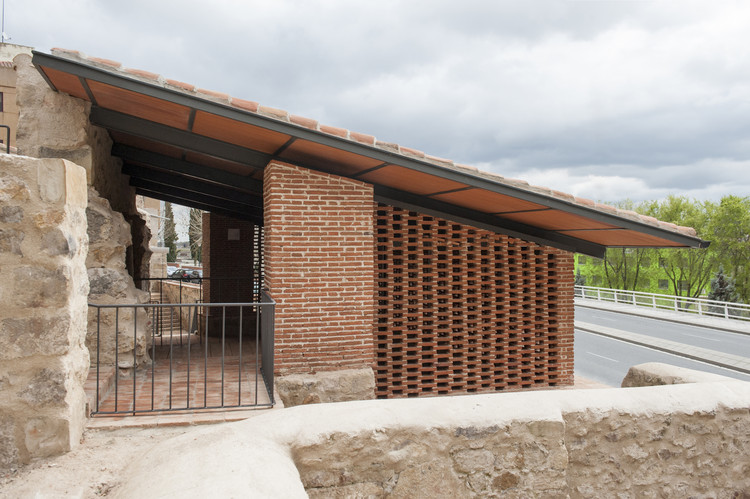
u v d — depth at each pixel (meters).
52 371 3.70
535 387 8.98
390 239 8.29
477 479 3.50
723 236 39.97
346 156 6.44
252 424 3.29
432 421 3.46
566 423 3.76
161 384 6.20
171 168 9.25
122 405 5.21
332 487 3.25
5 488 3.29
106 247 6.60
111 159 8.71
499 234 8.88
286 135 5.96
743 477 4.25
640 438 3.94
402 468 3.38
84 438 4.21
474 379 8.72
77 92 6.39
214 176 9.46
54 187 3.65
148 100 5.88
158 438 4.43
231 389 6.07
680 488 4.06
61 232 3.67
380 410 3.48
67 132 6.58
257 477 2.64
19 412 3.61
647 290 46.19
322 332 7.20
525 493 3.59
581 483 3.82
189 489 2.51
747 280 39.50
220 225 12.95
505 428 3.55
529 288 9.03
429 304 8.77
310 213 7.19
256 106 5.72
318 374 7.10
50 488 3.28
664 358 16.02
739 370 14.06
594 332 21.14
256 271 13.44
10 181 3.55
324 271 7.22
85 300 4.24
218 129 6.49
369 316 7.41
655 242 8.11
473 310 8.93
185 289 18.05
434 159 6.49
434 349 8.52
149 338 8.36
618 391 4.09
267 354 6.32
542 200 6.73
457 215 8.52
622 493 3.91
